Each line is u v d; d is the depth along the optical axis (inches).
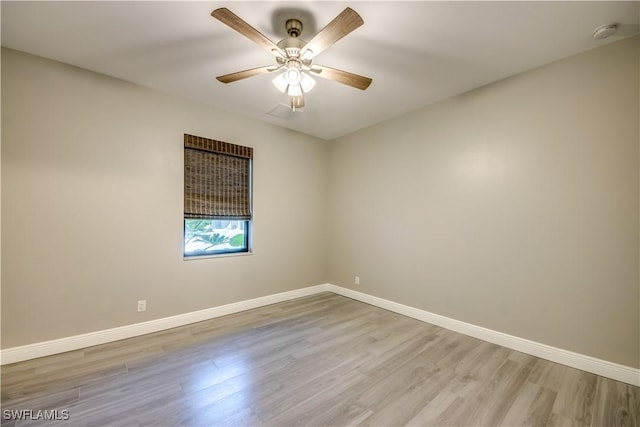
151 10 71.6
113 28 78.7
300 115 142.1
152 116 114.1
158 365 88.8
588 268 87.5
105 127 103.9
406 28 77.8
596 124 86.3
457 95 119.0
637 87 80.0
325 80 106.7
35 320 91.5
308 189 172.1
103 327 103.2
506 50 88.0
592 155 87.0
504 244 105.0
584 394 76.2
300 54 74.2
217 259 133.0
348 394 75.6
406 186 138.7
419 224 132.8
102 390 75.6
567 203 91.3
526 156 99.8
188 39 83.7
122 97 107.3
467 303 115.2
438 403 72.4
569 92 91.1
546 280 95.3
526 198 99.8
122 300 107.3
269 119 148.2
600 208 85.5
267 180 152.2
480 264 111.5
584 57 88.4
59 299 95.3
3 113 87.0
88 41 84.7
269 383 80.0
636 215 80.1
